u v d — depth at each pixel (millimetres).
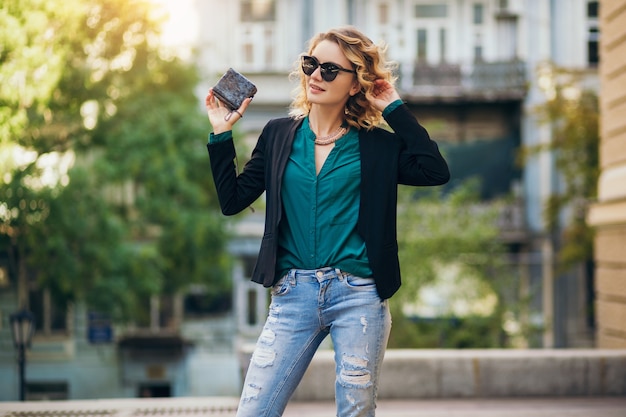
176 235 16891
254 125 21141
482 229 15164
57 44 12094
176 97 16188
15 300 16453
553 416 5348
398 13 21109
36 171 12562
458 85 20875
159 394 21641
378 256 2625
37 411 5484
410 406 5723
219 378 21781
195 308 21844
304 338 2670
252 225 21609
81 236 14500
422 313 14508
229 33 21078
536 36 20953
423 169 2691
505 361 6055
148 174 15898
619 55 8086
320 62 2668
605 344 8172
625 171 7762
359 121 2748
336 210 2635
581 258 17422
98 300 15484
